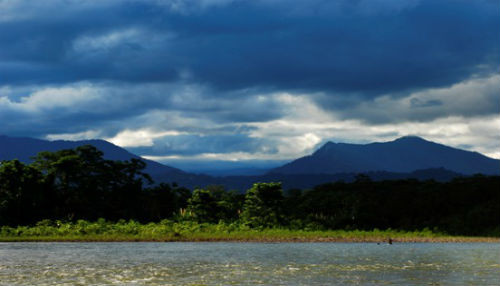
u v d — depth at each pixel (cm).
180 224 6762
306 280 2258
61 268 2728
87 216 8219
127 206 9038
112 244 5084
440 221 10319
